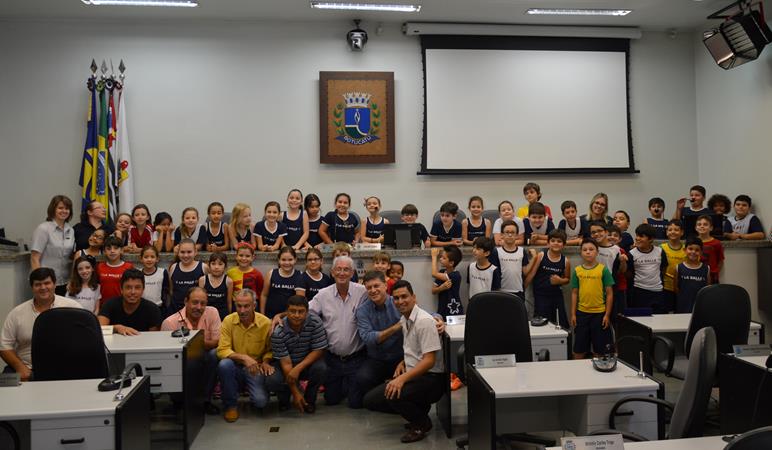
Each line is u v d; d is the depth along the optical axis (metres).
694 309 3.65
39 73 6.81
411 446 3.48
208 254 4.79
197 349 3.73
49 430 2.46
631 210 7.68
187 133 7.00
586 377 2.79
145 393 2.86
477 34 7.25
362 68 7.23
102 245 4.78
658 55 7.72
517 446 3.45
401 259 4.94
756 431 1.41
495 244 5.23
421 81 7.29
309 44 7.16
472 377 2.91
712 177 7.54
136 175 6.92
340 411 4.12
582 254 4.63
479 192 7.40
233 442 3.55
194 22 7.01
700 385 2.06
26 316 3.58
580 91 7.48
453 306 4.72
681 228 5.14
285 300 4.58
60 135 6.82
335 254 4.73
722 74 7.29
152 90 6.95
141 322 4.03
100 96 6.69
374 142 7.16
